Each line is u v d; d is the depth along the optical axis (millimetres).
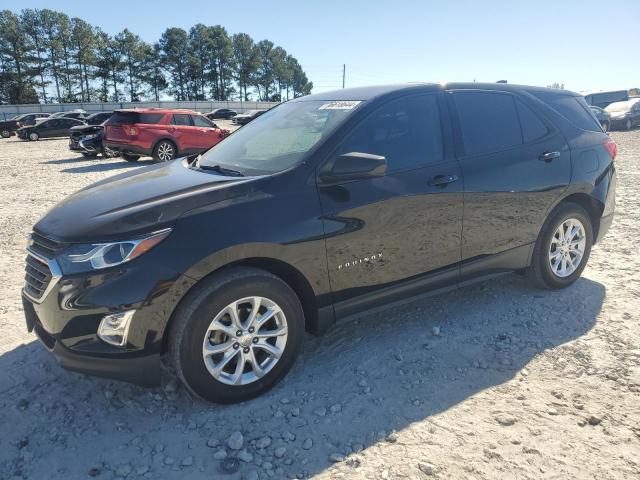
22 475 2398
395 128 3461
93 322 2570
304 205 2982
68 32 86375
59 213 3006
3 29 80312
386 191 3262
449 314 4055
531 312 4047
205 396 2822
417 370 3248
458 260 3717
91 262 2576
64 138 34188
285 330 3002
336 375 3211
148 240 2607
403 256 3408
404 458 2475
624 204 7957
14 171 14828
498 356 3400
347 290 3227
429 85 3742
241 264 2908
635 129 26328
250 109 74000
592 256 5445
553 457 2467
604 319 3902
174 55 97000
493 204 3781
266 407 2896
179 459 2502
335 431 2684
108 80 92625
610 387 3025
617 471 2371
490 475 2359
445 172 3539
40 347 3613
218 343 2832
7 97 82750
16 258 5770
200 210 2764
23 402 2945
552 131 4219
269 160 3316
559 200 4176
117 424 2768
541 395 2961
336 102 3658
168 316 2652
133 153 15984
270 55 110125
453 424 2719
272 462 2465
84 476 2393
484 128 3869
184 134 16328
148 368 2689
